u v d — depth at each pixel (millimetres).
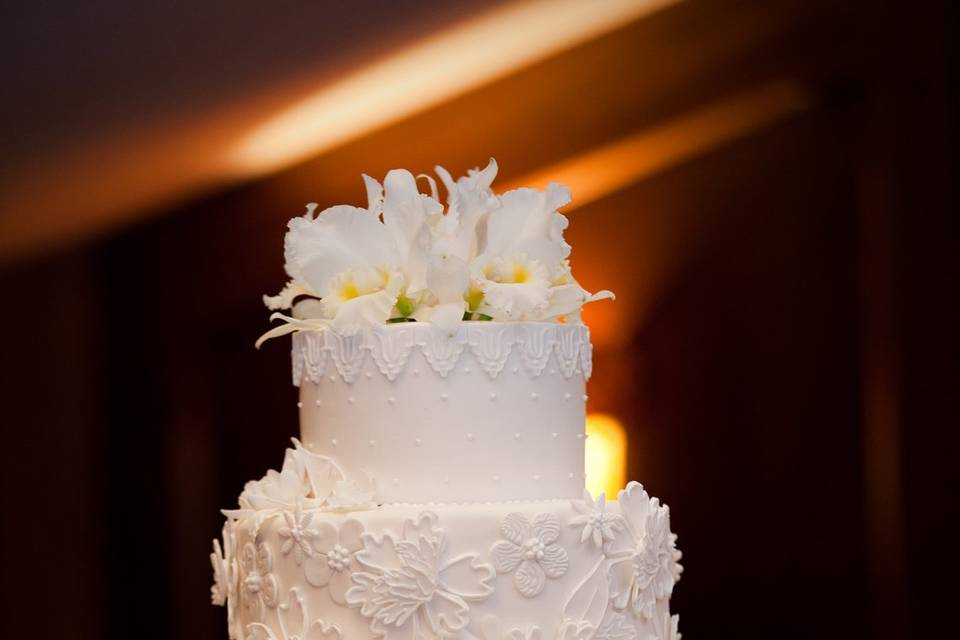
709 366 8344
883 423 7680
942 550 7398
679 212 8406
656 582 2617
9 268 7660
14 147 5469
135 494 8062
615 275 8445
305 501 2535
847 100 7934
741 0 7074
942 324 7480
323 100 6238
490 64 6617
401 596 2393
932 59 7398
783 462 8180
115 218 7488
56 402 7883
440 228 2654
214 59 4957
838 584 7988
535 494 2570
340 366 2596
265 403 8344
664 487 8352
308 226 2643
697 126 7969
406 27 5297
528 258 2639
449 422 2533
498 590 2408
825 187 8141
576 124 7508
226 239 7816
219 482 8297
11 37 4223
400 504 2523
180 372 8180
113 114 5355
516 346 2559
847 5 7176
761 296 8273
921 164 7531
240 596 2725
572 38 6781
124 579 8000
